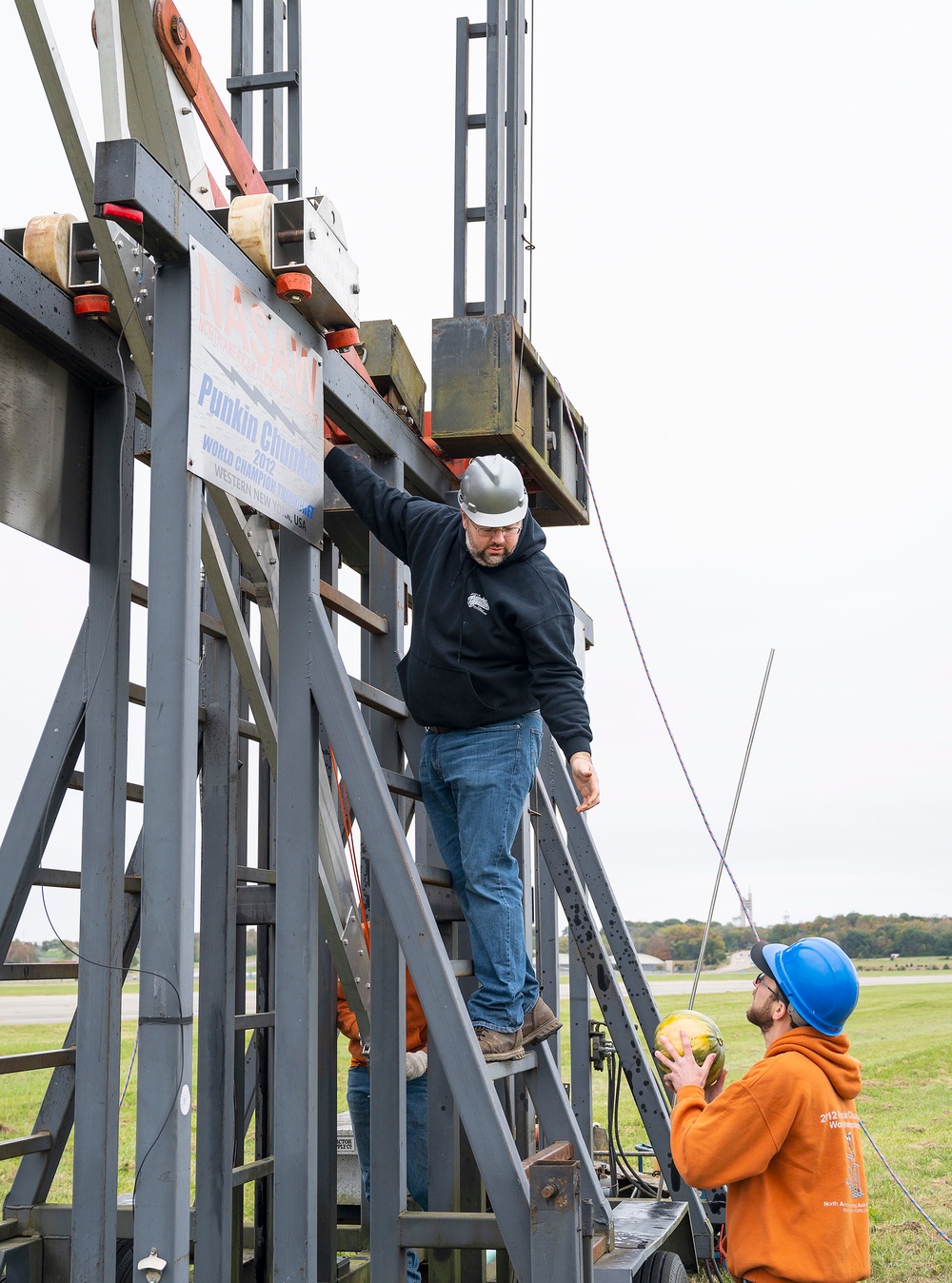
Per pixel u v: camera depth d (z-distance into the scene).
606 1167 5.73
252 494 2.78
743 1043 14.52
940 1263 6.29
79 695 3.27
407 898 2.96
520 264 5.25
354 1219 4.96
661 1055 3.32
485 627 3.25
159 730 2.45
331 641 3.09
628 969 5.62
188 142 3.34
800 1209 3.00
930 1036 15.64
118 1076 3.11
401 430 4.00
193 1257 3.68
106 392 3.32
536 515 5.30
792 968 3.19
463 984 4.03
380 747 3.81
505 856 3.33
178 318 2.55
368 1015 3.47
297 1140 2.88
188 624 2.47
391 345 3.99
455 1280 3.95
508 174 5.26
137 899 3.49
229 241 2.77
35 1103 9.20
